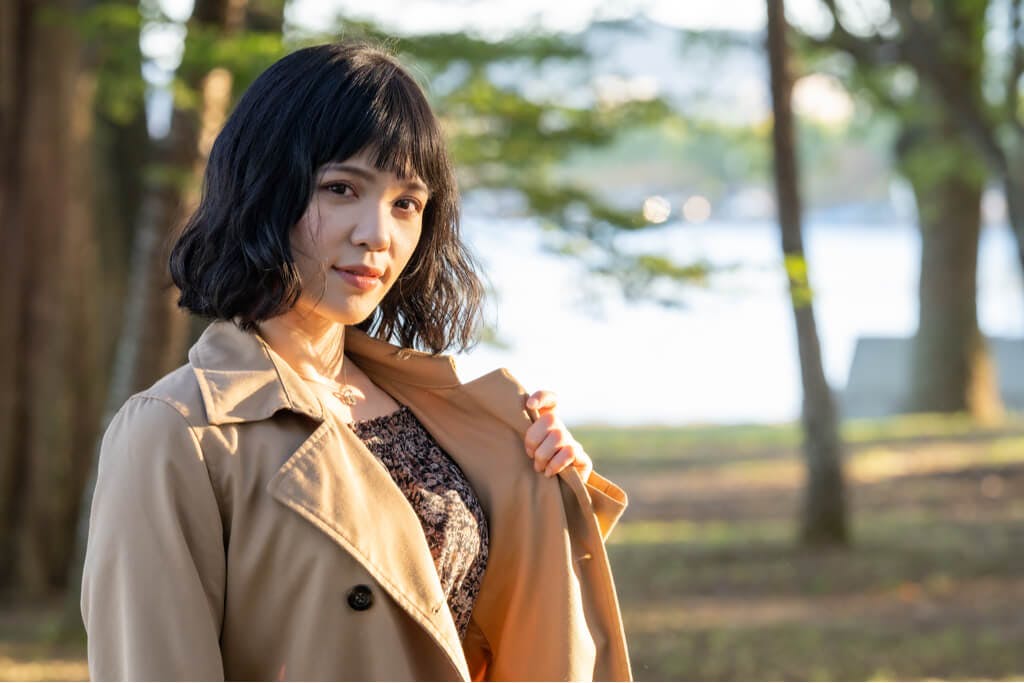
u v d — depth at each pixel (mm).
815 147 37469
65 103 10031
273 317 1935
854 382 27000
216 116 7395
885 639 8312
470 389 2199
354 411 2082
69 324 10305
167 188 7645
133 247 11039
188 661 1702
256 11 7703
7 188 9969
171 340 7871
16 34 9828
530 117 8336
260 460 1831
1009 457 16703
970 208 21594
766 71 11039
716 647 8133
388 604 1846
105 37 7875
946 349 21906
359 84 1909
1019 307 41969
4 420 10156
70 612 8586
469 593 2084
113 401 7875
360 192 1915
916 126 19312
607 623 2203
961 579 10305
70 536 10375
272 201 1882
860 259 59812
